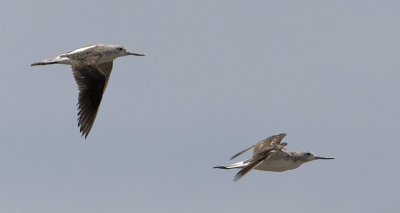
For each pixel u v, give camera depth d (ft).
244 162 81.10
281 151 83.66
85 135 79.05
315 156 85.71
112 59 87.15
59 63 82.48
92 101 79.77
